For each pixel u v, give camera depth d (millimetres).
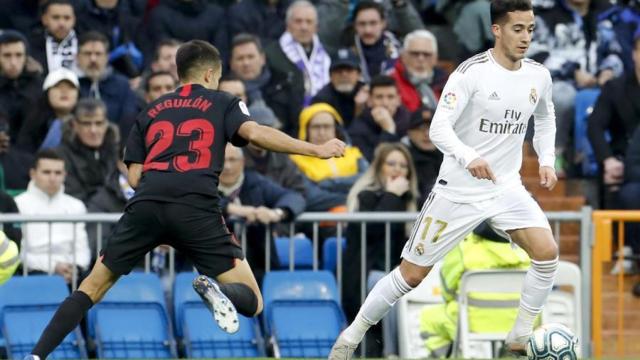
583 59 47812
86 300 22922
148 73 43406
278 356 34312
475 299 32719
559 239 38312
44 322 33406
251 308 22656
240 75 43688
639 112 43531
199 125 22781
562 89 46344
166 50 43312
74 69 43500
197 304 34500
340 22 47719
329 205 38812
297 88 44562
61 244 34719
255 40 43719
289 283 35000
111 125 37812
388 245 35062
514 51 24578
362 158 40406
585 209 35719
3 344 33281
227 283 22672
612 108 43688
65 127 37594
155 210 22500
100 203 36688
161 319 34344
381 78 42250
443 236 25312
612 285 40094
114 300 34219
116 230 22938
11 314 33281
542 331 24453
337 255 35594
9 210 35406
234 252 22891
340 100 43469
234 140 22797
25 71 41406
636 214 35750
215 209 22703
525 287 25375
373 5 47156
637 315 39969
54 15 43656
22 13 45188
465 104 24656
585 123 45656
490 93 24703
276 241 35719
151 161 22812
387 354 35344
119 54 45344
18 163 39250
